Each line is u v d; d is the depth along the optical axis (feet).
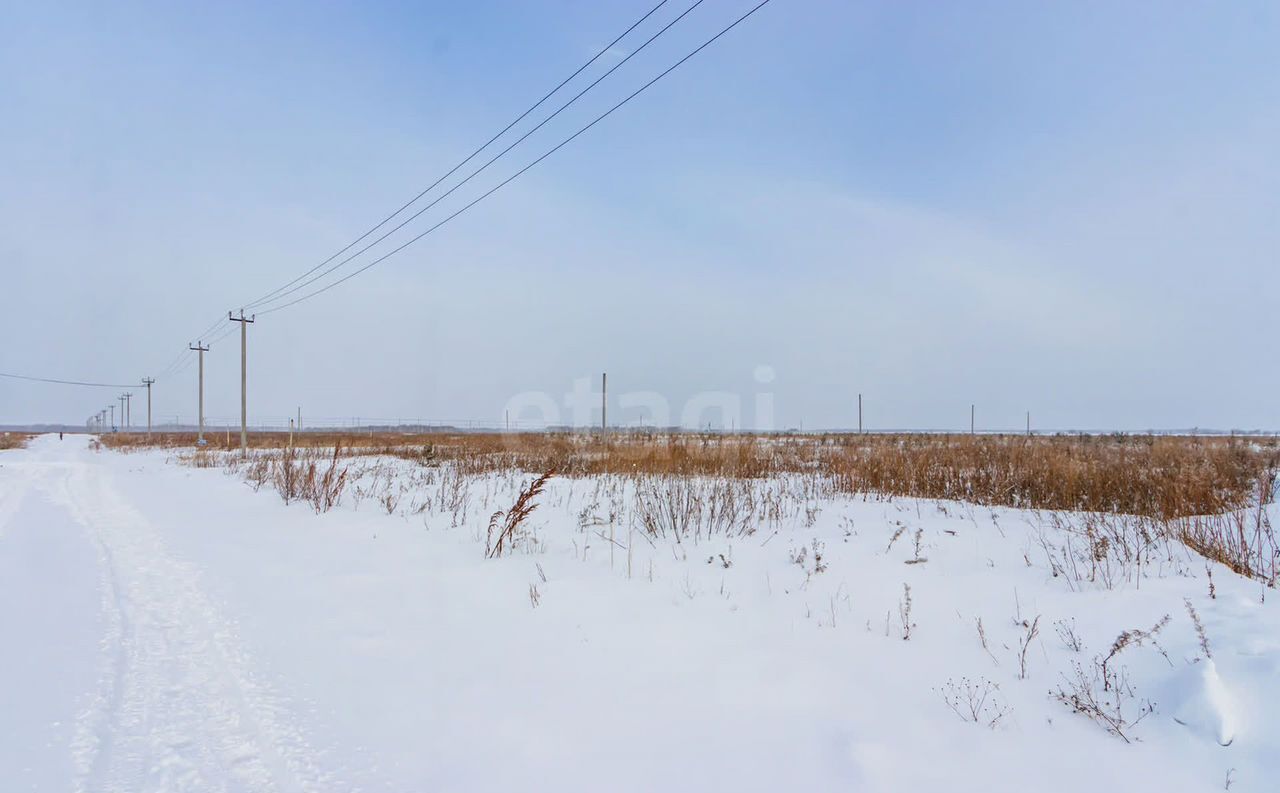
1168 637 12.53
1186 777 9.16
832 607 16.31
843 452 46.26
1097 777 9.27
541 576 19.95
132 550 26.04
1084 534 21.85
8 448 166.20
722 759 10.00
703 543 23.61
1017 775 9.37
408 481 47.85
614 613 16.67
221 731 11.16
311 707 12.06
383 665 13.98
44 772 9.84
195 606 18.33
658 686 12.53
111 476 65.00
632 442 48.83
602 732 10.93
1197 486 24.95
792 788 9.22
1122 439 57.36
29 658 14.39
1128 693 11.31
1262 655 11.00
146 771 9.91
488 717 11.57
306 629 16.31
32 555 25.18
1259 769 9.04
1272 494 26.81
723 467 40.52
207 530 30.60
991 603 15.98
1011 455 38.06
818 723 10.95
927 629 14.74
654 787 9.33
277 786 9.50
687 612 16.55
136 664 14.11
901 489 34.63
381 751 10.48
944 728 10.69
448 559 23.21
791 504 31.22
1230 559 17.54
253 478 53.93
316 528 30.27
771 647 14.16
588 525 28.02
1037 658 12.98
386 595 19.04
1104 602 15.07
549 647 14.70
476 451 65.98
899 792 9.04
